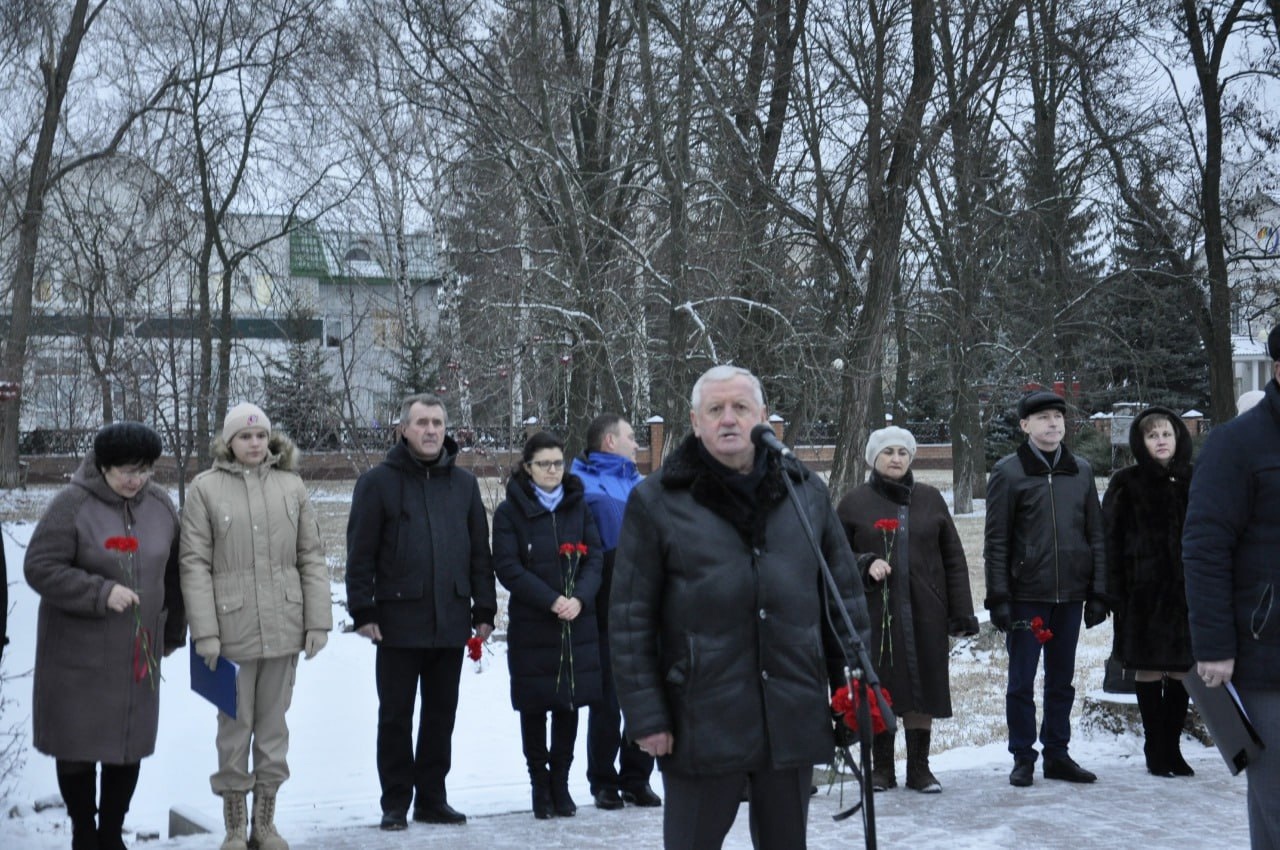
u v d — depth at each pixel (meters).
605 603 7.48
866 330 17.80
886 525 7.36
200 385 23.62
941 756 9.19
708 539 3.85
